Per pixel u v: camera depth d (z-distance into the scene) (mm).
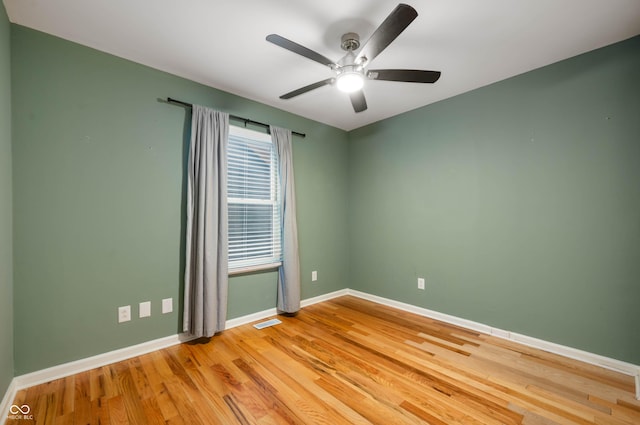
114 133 2250
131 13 1804
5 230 1736
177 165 2566
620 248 2104
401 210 3514
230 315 2920
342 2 1715
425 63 2381
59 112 2031
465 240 2934
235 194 2963
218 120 2709
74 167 2084
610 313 2137
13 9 1758
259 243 3166
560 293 2359
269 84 2756
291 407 1703
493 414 1640
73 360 2061
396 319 3145
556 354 2346
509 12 1795
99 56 2191
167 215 2504
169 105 2531
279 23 1899
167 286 2492
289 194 3293
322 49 2184
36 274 1941
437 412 1657
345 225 4152
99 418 1606
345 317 3205
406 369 2115
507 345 2510
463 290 2947
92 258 2148
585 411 1660
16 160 1879
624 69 2090
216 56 2289
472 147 2881
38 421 1582
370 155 3889
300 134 3539
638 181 2037
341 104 3240
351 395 1813
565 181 2338
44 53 1982
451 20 1862
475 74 2572
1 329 1649
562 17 1841
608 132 2148
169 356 2311
